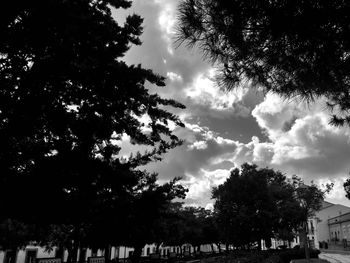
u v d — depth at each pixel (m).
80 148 4.11
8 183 3.67
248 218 26.34
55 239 9.91
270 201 27.31
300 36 3.42
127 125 4.92
